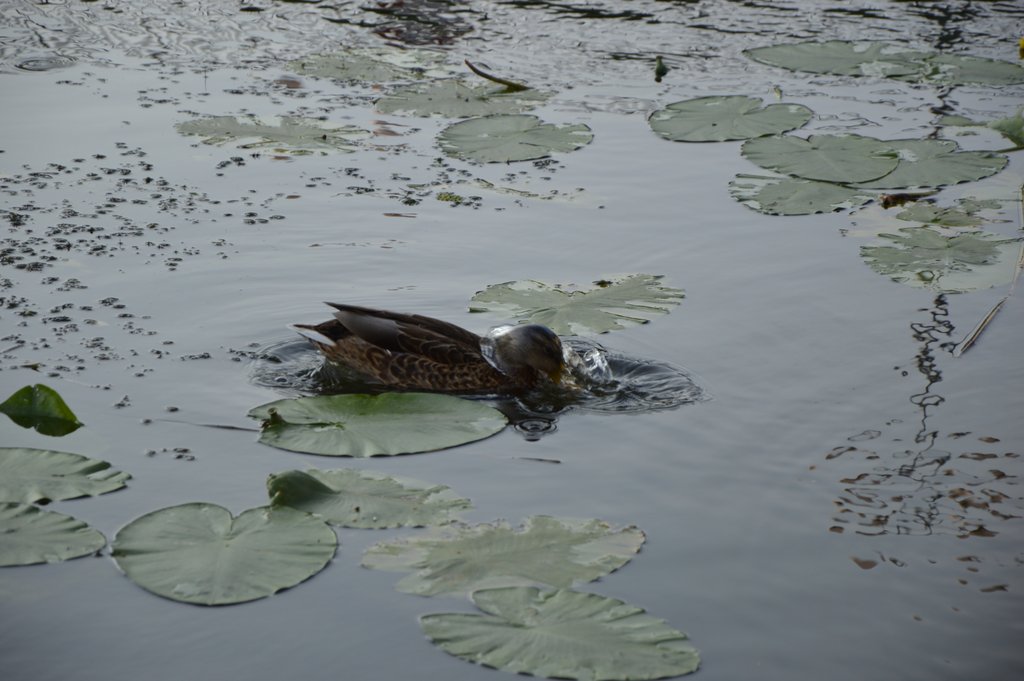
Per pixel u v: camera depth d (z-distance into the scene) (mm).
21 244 11516
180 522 7309
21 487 7680
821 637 6547
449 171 13844
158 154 13945
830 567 7184
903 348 10062
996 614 6777
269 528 7277
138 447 8359
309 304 10758
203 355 9820
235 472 8086
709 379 9625
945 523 7656
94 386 9195
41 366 9438
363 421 8773
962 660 6395
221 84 16438
